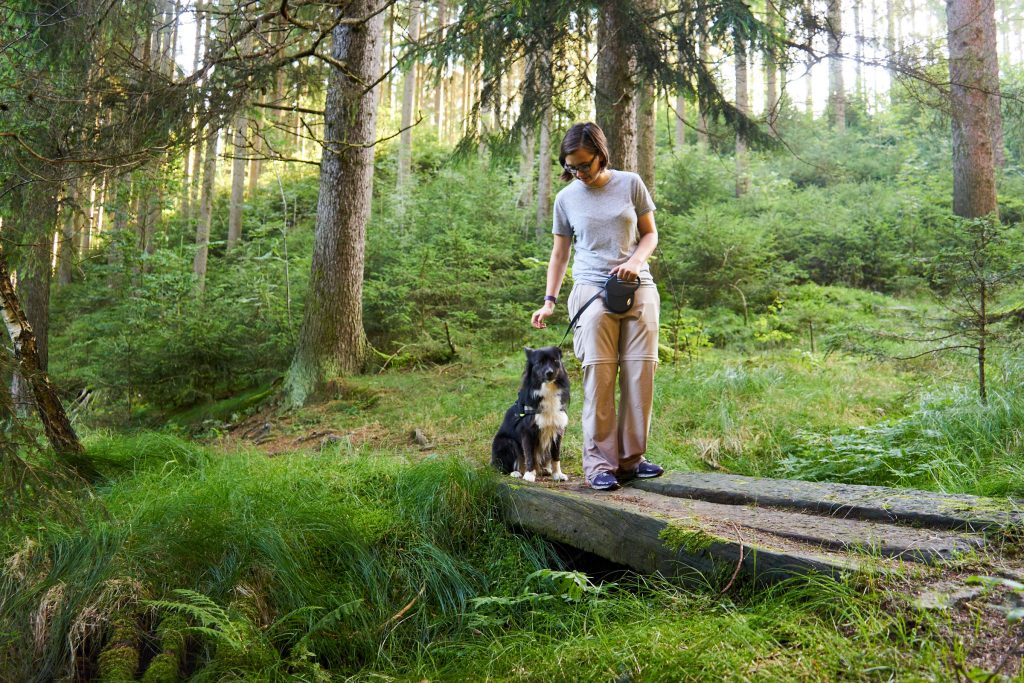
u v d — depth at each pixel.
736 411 5.50
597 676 2.10
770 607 2.18
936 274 5.32
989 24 10.23
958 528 2.46
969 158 10.10
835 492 3.04
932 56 7.30
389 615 3.13
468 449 5.45
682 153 15.67
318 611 3.07
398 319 9.88
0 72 5.15
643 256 3.49
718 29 6.71
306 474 4.31
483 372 8.40
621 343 3.65
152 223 13.78
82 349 11.95
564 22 6.87
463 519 3.60
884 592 1.98
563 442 5.11
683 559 2.59
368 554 3.39
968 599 1.91
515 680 2.31
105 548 3.18
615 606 2.65
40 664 2.82
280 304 10.40
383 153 20.69
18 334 4.26
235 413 8.65
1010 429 3.87
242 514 3.47
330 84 7.96
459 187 13.93
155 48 5.86
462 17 6.58
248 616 2.87
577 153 3.41
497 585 3.30
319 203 8.81
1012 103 9.20
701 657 1.93
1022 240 6.59
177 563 3.11
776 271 11.68
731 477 3.59
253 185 22.64
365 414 7.42
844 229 12.59
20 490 3.03
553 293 3.78
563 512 3.21
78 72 5.38
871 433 4.44
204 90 5.55
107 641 2.82
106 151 5.20
